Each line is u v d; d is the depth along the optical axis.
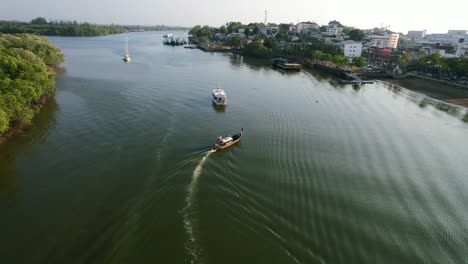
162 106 86.12
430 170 55.62
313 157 58.03
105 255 32.31
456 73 141.25
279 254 32.94
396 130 77.06
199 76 139.12
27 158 53.44
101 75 127.81
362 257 33.38
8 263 31.56
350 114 89.50
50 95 87.31
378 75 155.88
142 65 163.50
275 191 45.09
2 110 54.75
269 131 71.44
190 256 32.09
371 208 42.56
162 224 36.91
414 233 38.00
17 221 37.75
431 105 104.62
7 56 77.19
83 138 62.09
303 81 142.38
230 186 45.56
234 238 34.97
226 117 80.25
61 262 31.58
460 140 72.12
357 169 54.06
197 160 53.53
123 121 72.31
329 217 39.91
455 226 40.09
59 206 40.72
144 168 50.59
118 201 41.62
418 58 192.25
